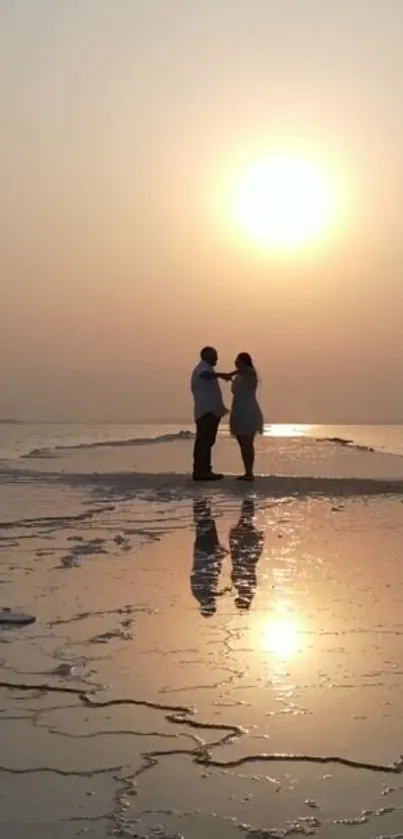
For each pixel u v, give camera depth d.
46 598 6.05
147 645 4.88
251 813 2.87
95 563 7.38
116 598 6.05
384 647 4.83
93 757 3.33
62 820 2.83
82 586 6.44
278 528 9.59
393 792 3.03
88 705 3.91
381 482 14.61
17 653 4.73
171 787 3.07
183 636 5.07
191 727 3.63
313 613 5.62
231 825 2.79
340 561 7.51
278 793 3.02
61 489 14.02
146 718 3.74
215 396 14.79
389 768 3.23
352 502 12.20
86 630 5.21
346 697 4.00
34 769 3.22
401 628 5.24
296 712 3.81
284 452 28.30
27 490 13.86
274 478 15.33
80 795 3.01
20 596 6.12
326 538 8.88
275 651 4.75
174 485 14.38
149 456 26.38
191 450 30.50
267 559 7.60
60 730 3.61
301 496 12.88
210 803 2.94
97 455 26.98
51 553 7.89
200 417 14.84
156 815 2.86
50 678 4.30
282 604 5.88
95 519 10.29
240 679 4.27
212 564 7.34
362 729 3.61
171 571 7.04
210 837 2.72
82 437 64.88
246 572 6.99
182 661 4.57
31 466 21.42
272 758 3.32
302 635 5.09
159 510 11.19
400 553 7.93
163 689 4.12
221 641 4.96
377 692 4.07
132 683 4.21
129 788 3.06
